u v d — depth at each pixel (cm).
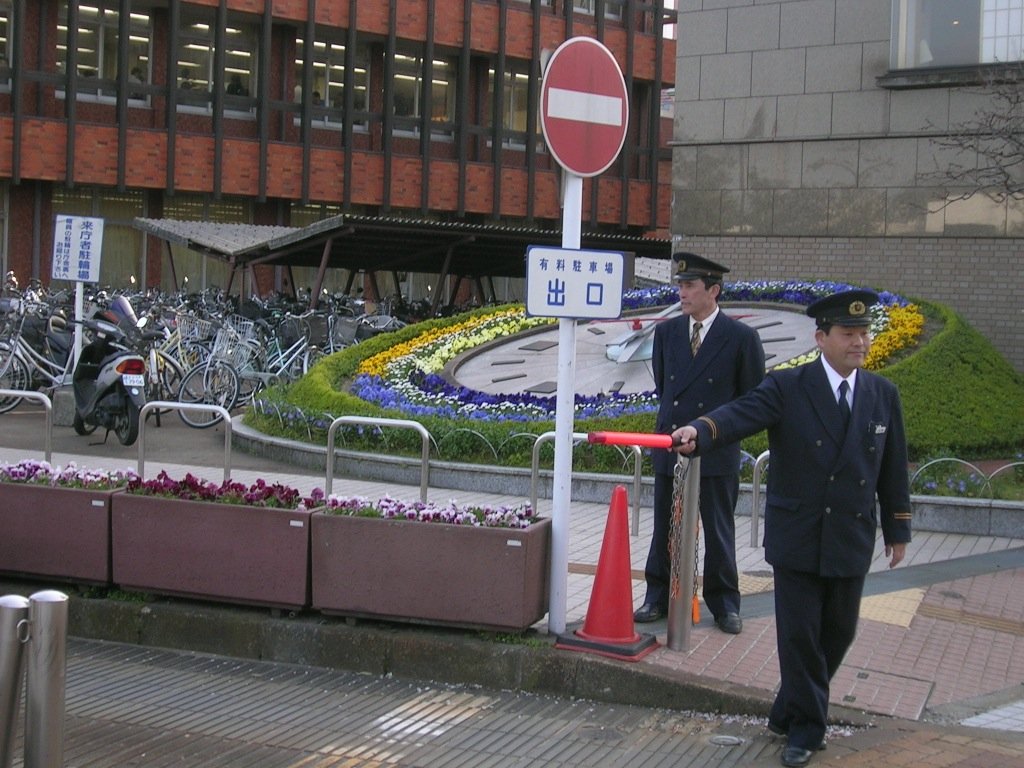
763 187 1764
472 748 542
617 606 634
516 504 1050
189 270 3400
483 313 1762
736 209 1784
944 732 552
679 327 691
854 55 1686
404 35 3497
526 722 577
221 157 3253
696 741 548
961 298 1622
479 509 673
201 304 2275
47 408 1038
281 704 603
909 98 1647
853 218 1695
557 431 653
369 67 3566
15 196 3078
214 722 574
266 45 3281
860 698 590
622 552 638
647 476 1100
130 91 3173
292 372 1762
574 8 3822
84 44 3133
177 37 3186
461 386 1437
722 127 1789
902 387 1247
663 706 595
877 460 512
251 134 3362
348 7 3409
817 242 1728
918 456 1169
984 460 1205
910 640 686
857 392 515
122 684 631
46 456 1044
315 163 3416
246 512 680
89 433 1406
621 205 3997
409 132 3603
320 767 517
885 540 525
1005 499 1015
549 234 2244
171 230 2612
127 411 1295
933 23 1630
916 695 597
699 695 588
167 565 696
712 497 673
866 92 1678
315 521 669
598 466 1138
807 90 1723
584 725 572
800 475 511
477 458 1177
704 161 1806
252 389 1681
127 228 3262
